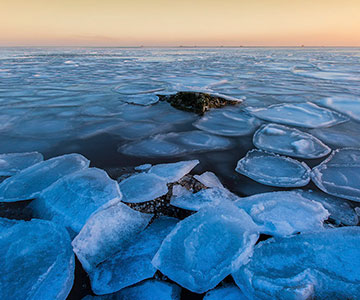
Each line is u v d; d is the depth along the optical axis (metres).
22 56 32.59
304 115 5.89
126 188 2.55
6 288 1.51
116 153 3.82
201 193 2.58
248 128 5.02
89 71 15.13
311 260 1.63
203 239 1.79
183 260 1.69
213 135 4.63
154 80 11.41
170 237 1.86
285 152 3.84
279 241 1.82
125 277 1.67
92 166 3.37
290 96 8.05
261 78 12.29
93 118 5.60
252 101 7.40
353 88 9.38
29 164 3.41
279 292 1.42
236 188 2.88
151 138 4.46
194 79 11.80
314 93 8.48
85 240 1.83
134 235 2.05
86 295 1.58
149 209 2.31
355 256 1.62
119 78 12.07
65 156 3.54
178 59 28.91
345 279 1.48
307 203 2.30
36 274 1.60
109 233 1.96
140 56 35.75
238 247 1.73
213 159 3.63
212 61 25.50
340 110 6.29
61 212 2.13
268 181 2.99
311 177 3.05
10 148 3.94
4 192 2.58
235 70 16.34
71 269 1.67
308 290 1.41
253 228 1.92
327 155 3.72
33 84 9.85
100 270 1.72
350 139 4.40
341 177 3.05
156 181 2.68
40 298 1.47
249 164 3.44
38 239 1.86
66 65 19.38
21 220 2.16
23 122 5.24
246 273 1.58
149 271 1.71
